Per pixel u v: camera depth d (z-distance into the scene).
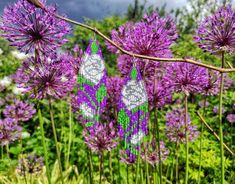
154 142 0.52
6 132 0.70
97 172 0.87
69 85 0.33
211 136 1.02
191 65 0.39
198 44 0.33
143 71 0.38
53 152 1.07
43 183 0.79
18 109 0.70
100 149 0.45
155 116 0.43
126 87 0.17
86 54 0.17
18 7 0.29
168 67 0.39
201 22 0.33
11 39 0.29
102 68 0.17
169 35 0.34
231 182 0.70
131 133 0.17
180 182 0.83
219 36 0.32
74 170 0.90
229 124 1.07
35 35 0.29
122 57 0.40
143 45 0.30
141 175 0.43
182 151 0.85
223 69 0.21
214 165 0.81
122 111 0.17
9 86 1.08
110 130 0.46
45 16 0.29
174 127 0.57
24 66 0.33
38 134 1.11
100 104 0.17
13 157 1.06
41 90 0.33
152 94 0.44
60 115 1.12
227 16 0.32
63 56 0.34
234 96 0.93
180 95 1.04
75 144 1.05
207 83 0.41
